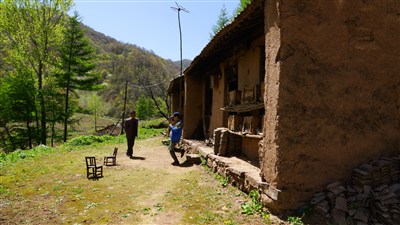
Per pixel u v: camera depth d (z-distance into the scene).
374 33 5.00
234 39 8.28
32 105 21.47
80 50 24.72
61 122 24.28
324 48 4.71
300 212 4.40
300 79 4.60
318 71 4.68
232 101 8.50
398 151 5.07
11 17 21.69
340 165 4.76
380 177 4.63
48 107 23.20
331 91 4.74
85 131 39.38
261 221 4.37
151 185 6.62
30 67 23.05
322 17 4.71
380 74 5.02
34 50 22.91
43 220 4.55
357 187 4.61
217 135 8.39
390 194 4.23
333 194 4.42
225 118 10.32
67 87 23.94
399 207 4.08
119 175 7.70
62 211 4.95
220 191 6.00
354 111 4.86
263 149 5.04
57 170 8.38
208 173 7.62
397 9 5.15
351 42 4.87
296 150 4.56
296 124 4.57
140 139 18.95
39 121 24.72
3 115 20.58
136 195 5.84
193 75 14.11
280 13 4.57
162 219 4.56
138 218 4.62
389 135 5.04
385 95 5.04
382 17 5.05
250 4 5.52
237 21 6.36
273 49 4.77
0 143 22.05
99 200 5.54
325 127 4.70
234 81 9.74
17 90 20.47
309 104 4.63
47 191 6.18
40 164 9.40
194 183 6.70
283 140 4.52
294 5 4.58
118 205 5.24
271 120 4.77
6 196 5.84
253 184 5.27
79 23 23.81
